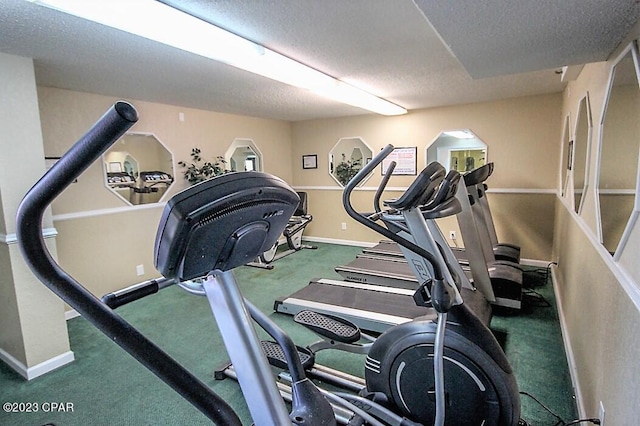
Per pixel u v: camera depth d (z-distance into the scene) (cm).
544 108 463
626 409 126
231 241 64
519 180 491
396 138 578
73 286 55
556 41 177
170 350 282
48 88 340
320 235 673
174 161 467
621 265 145
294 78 317
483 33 168
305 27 214
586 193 241
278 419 82
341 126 623
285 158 671
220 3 182
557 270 406
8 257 243
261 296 391
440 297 143
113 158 438
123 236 408
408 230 174
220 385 238
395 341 186
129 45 236
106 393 233
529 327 309
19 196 243
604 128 195
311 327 231
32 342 252
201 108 489
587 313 211
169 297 394
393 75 333
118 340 60
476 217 393
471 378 167
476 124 510
